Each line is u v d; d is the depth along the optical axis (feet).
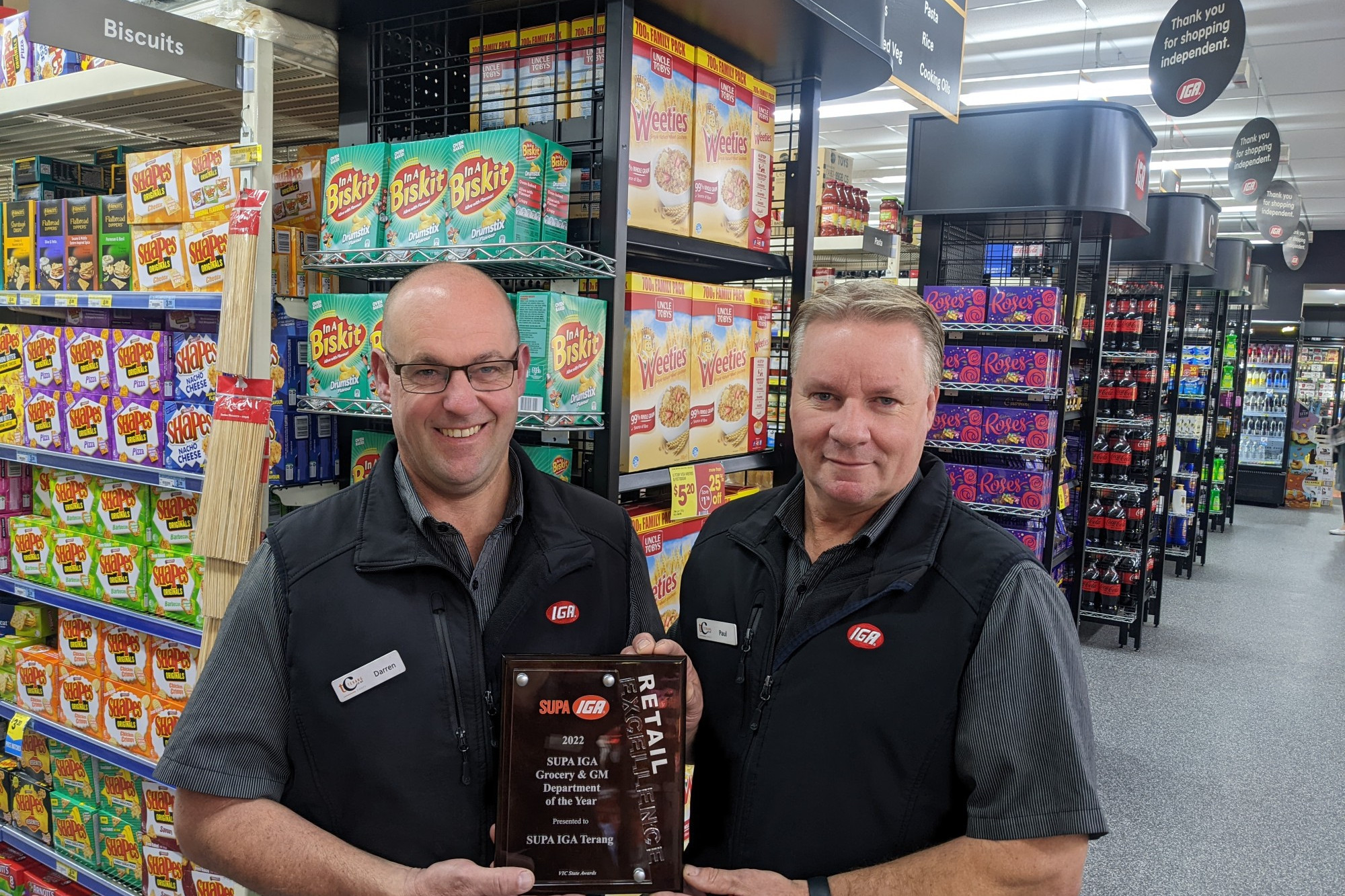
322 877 3.89
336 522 4.45
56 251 7.37
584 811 3.84
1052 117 13.01
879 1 7.30
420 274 4.25
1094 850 10.80
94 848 7.83
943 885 3.68
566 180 5.91
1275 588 24.61
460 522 4.47
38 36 4.82
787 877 4.07
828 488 4.07
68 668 7.68
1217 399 26.99
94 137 9.04
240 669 4.20
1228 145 32.24
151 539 7.04
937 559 4.09
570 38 6.07
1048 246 15.31
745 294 7.40
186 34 5.60
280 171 7.38
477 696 4.22
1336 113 27.45
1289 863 10.56
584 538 4.64
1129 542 18.83
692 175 6.58
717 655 4.51
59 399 7.39
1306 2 19.57
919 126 14.03
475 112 6.46
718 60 6.74
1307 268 43.62
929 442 14.34
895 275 17.48
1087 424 16.40
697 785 4.61
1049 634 3.81
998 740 3.75
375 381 4.52
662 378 6.40
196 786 4.02
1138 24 21.90
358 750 4.12
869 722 3.99
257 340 5.97
